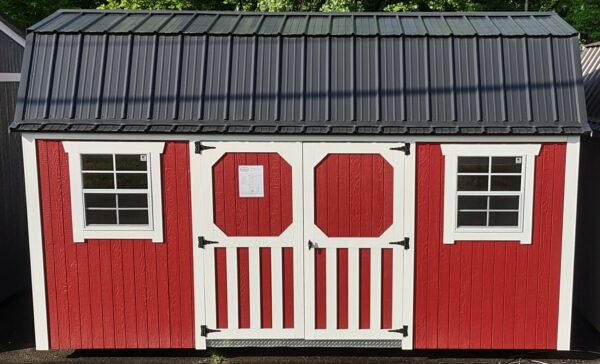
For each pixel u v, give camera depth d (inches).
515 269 276.2
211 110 272.4
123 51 282.7
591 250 330.6
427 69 278.7
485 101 272.2
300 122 269.4
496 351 295.0
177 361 284.7
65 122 268.1
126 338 282.8
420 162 271.4
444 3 681.6
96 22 303.1
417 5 653.3
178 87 276.4
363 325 281.1
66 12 318.7
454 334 280.1
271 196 275.0
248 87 276.8
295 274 278.7
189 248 277.9
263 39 286.5
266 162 273.1
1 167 364.2
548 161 270.1
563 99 272.4
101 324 282.0
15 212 381.4
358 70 280.1
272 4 640.4
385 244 276.1
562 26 296.4
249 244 277.6
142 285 280.2
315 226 275.9
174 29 290.4
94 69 279.1
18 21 812.6
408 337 280.4
